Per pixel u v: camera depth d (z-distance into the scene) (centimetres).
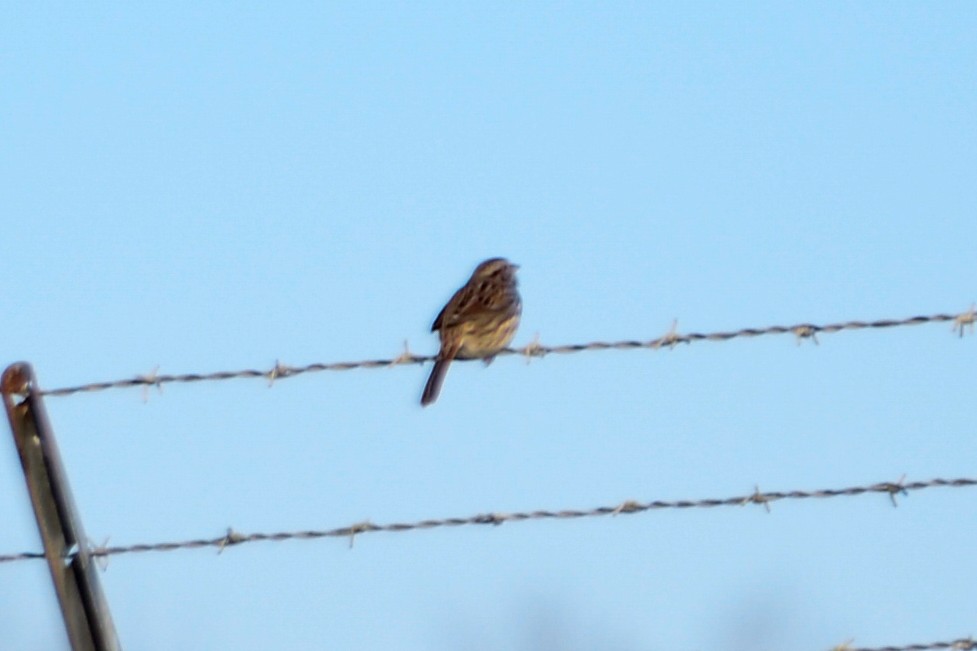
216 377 1334
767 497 1237
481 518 1249
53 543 1193
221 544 1234
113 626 1212
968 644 1183
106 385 1295
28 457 1191
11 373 1187
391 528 1251
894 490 1235
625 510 1239
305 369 1349
